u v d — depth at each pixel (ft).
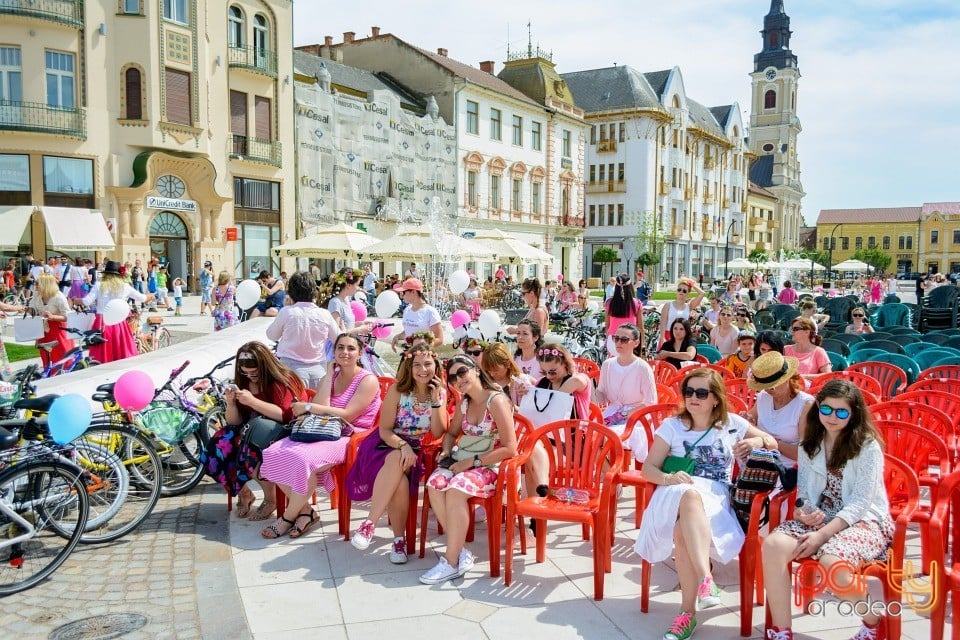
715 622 13.97
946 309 62.28
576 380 19.13
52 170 84.17
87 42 85.51
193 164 93.81
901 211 395.75
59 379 22.72
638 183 211.00
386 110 120.88
